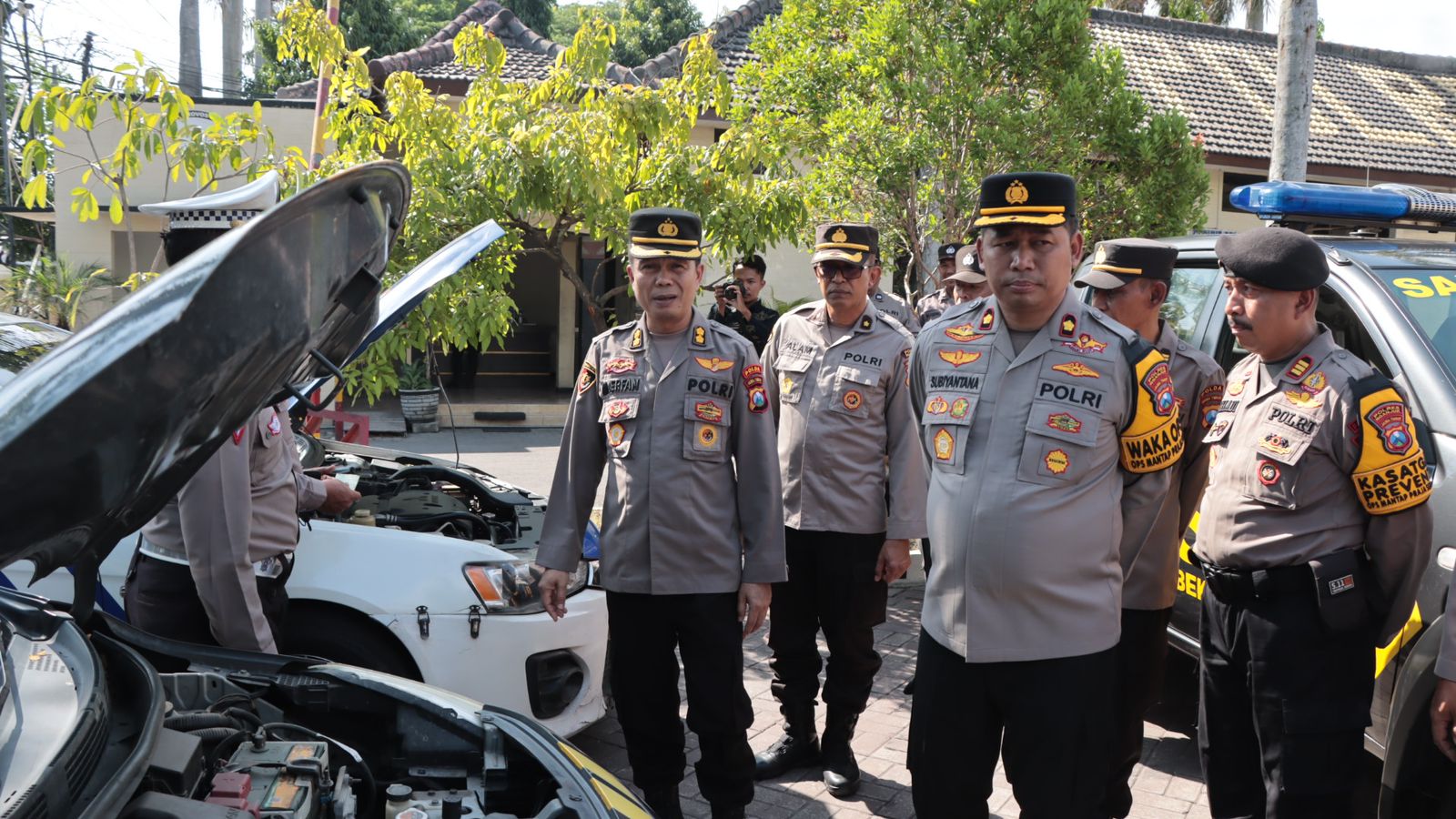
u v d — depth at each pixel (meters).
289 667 2.59
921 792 2.75
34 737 1.69
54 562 1.61
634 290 3.38
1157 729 4.42
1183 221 8.58
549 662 3.60
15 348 3.32
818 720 4.49
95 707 1.83
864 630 3.85
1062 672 2.54
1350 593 2.72
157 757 1.86
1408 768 2.89
